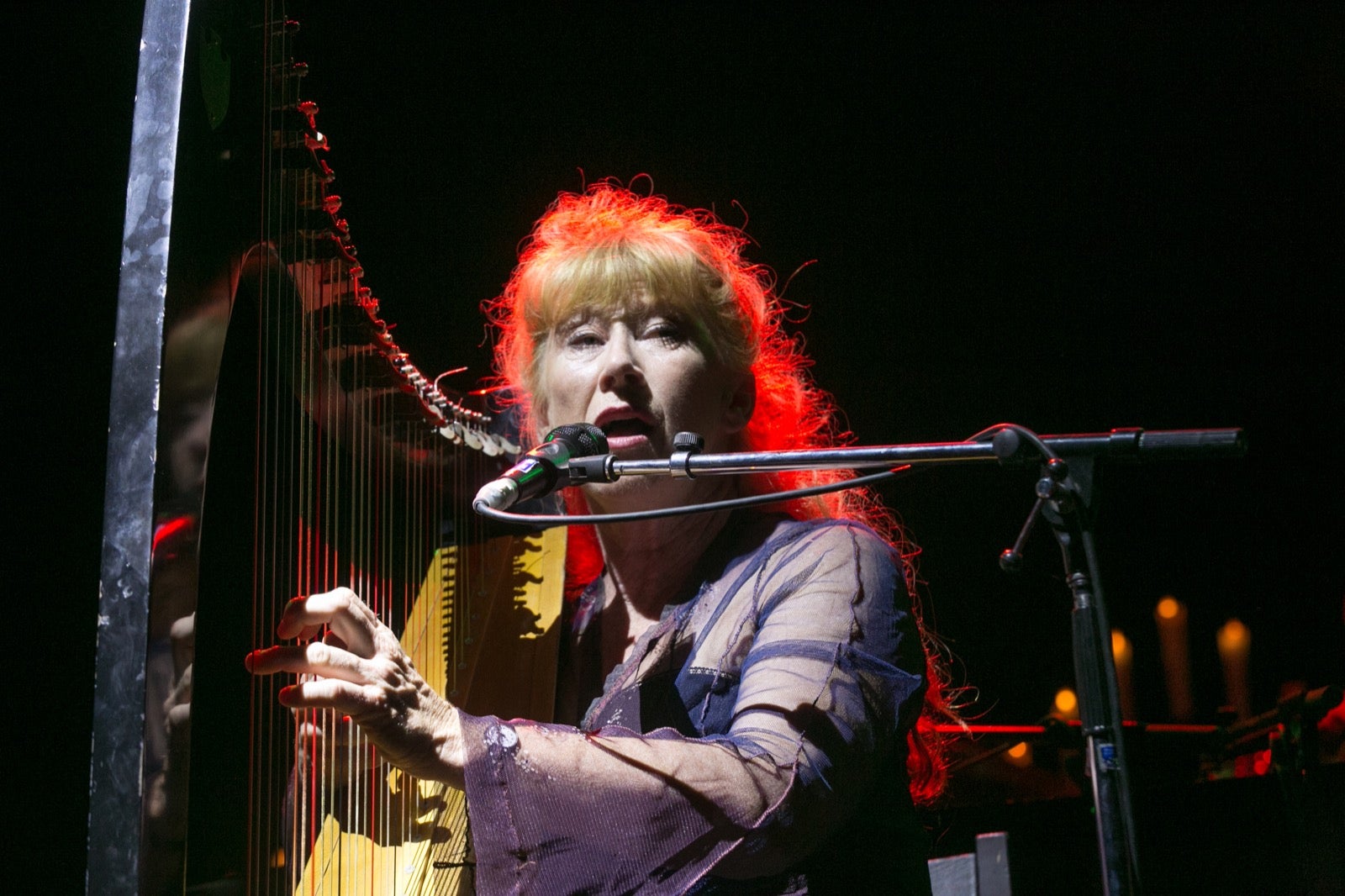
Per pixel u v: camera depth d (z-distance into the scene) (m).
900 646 1.69
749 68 4.68
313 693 1.34
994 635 5.14
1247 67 4.84
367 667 1.38
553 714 1.87
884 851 1.69
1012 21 4.77
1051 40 4.80
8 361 2.89
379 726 1.37
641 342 1.98
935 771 2.21
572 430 1.59
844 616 1.67
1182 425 5.16
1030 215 5.01
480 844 1.40
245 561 3.36
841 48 4.73
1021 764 3.16
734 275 2.20
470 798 1.40
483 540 2.25
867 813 1.69
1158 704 5.81
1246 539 5.78
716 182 4.71
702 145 4.68
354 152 4.11
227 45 1.10
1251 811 2.52
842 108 4.79
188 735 0.99
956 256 4.99
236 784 3.25
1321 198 4.95
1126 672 5.86
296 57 4.01
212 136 1.06
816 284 4.93
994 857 1.71
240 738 3.29
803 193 4.85
